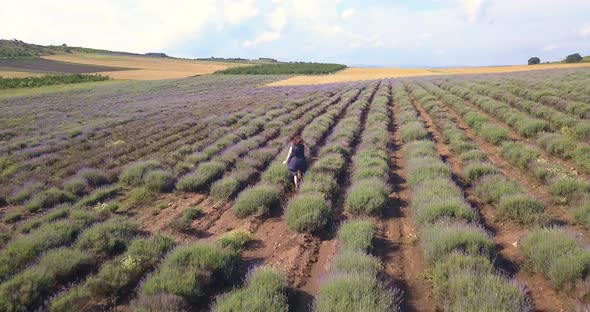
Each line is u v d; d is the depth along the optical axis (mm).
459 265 6039
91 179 13711
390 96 39406
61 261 7039
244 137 20969
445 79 55750
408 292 6082
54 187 12703
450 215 8148
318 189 10883
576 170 11227
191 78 100812
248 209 10125
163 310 5406
